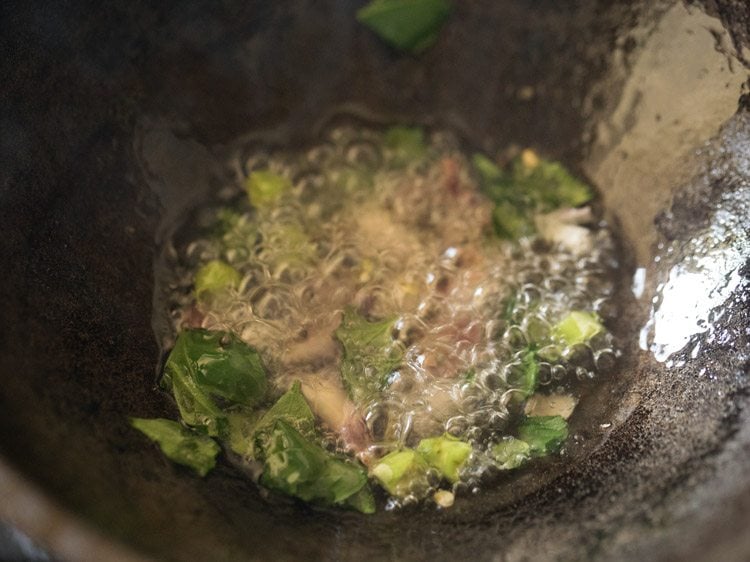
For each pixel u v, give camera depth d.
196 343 0.12
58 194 0.12
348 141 0.16
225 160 0.15
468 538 0.10
